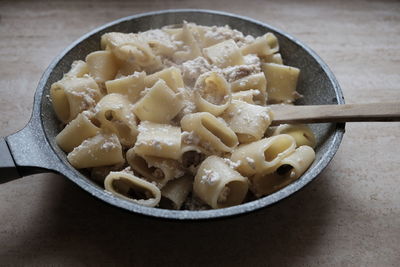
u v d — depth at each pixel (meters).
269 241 0.40
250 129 0.41
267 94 0.48
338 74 0.55
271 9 0.64
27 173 0.37
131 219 0.41
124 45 0.45
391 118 0.40
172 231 0.40
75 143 0.40
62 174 0.36
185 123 0.40
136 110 0.41
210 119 0.40
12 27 0.59
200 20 0.51
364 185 0.44
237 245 0.39
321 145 0.42
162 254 0.39
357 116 0.40
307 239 0.40
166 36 0.48
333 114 0.41
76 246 0.39
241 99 0.43
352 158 0.46
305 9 0.64
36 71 0.54
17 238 0.39
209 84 0.43
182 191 0.40
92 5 0.63
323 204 0.42
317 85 0.46
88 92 0.42
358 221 0.41
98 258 0.38
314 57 0.46
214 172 0.38
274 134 0.43
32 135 0.38
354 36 0.60
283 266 0.38
